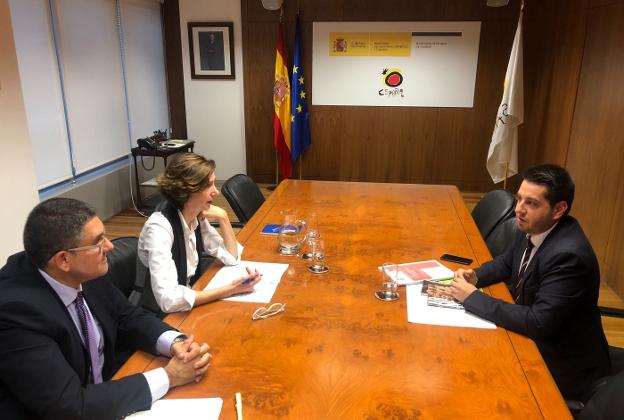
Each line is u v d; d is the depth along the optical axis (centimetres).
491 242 278
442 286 191
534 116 558
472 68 573
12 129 308
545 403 125
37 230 128
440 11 559
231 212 538
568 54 461
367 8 567
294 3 573
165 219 195
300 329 159
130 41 547
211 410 122
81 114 466
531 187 175
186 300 170
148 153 502
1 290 126
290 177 628
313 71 595
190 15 597
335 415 120
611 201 360
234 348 148
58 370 121
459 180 612
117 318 158
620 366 186
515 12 548
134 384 125
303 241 239
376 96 595
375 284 193
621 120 348
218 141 637
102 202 491
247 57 600
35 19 400
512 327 161
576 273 164
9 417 120
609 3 373
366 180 627
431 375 136
